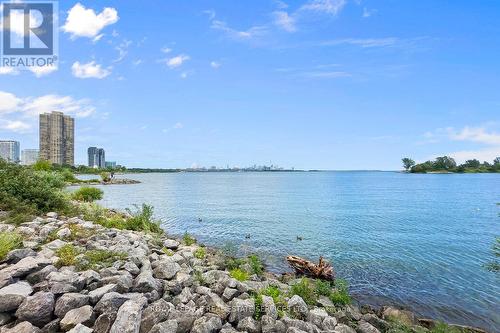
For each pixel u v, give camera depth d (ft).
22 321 21.53
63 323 21.77
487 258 68.49
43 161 233.55
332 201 197.88
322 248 76.02
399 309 41.81
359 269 60.29
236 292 31.14
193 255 51.01
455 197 230.27
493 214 140.56
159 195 232.32
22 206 50.62
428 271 59.47
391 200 205.87
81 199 122.01
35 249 33.12
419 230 101.55
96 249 35.96
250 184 431.02
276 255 68.90
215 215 130.62
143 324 22.79
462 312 43.09
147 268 32.73
